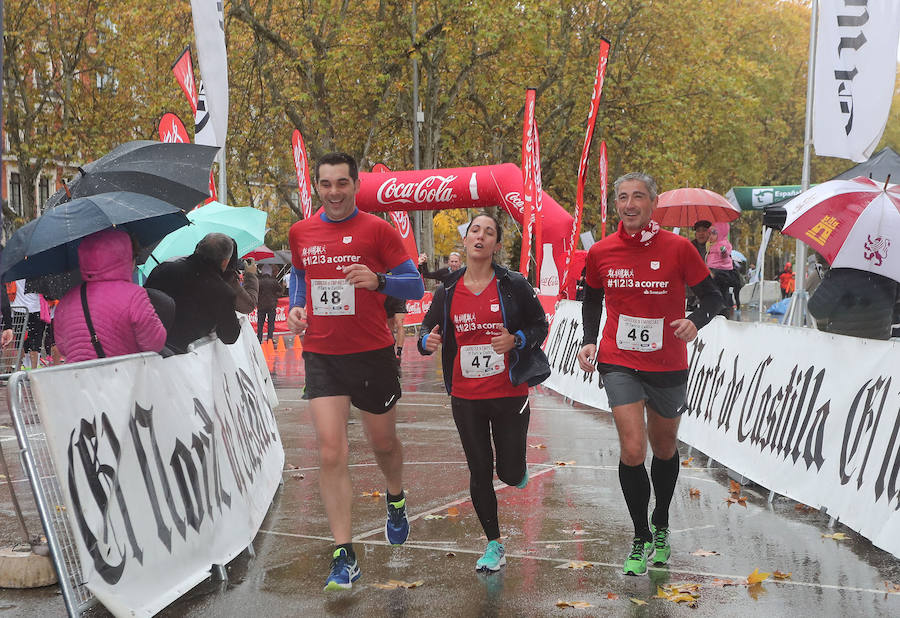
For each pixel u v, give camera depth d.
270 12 28.16
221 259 5.79
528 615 4.29
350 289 4.82
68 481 3.70
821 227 7.00
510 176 17.20
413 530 5.84
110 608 3.83
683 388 5.07
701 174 40.72
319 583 4.79
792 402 6.61
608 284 5.05
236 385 6.14
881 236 6.79
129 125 32.78
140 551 4.14
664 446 5.16
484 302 4.90
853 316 6.92
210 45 10.91
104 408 3.99
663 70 34.16
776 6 44.66
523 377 4.93
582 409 11.64
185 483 4.66
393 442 5.16
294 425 10.21
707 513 6.26
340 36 27.91
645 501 4.98
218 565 4.83
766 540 5.57
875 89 10.86
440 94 32.06
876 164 9.55
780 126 44.88
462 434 5.02
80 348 4.62
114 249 4.71
